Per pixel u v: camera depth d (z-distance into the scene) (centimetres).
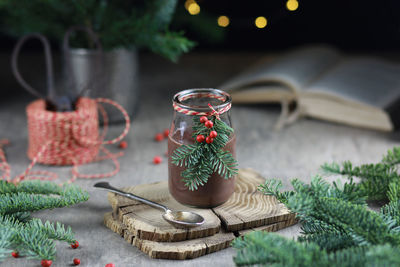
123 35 82
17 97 97
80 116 73
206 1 125
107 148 81
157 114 92
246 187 65
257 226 60
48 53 75
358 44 128
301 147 81
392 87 88
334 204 53
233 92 93
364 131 86
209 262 57
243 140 83
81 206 66
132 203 62
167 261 57
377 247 49
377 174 63
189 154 57
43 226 56
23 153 78
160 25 85
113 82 84
